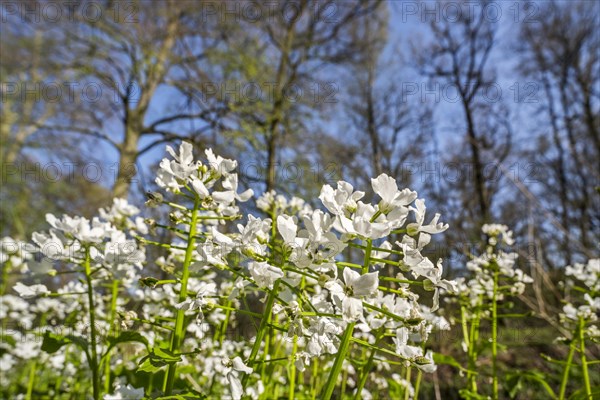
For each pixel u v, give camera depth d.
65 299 3.14
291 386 2.51
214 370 3.42
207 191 1.88
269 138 13.27
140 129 14.34
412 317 1.64
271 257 1.83
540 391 5.62
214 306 1.69
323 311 1.78
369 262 1.65
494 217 13.90
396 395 4.03
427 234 1.67
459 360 5.73
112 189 10.26
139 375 2.93
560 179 15.17
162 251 3.14
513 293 3.63
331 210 1.63
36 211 12.49
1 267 4.48
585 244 11.71
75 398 4.09
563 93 16.83
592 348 5.62
